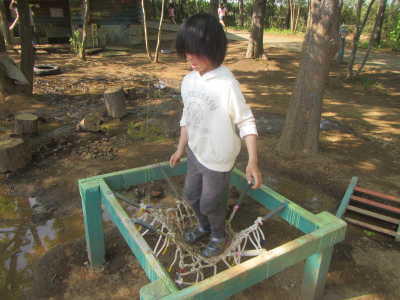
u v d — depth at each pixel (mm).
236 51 15039
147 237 3152
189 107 2047
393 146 5648
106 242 3135
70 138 5629
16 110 6875
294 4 24359
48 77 9773
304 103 4859
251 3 27219
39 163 4773
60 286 2697
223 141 2006
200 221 2629
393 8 19078
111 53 13984
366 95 9289
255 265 1787
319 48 4574
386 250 3158
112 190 2688
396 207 3840
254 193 2682
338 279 2752
